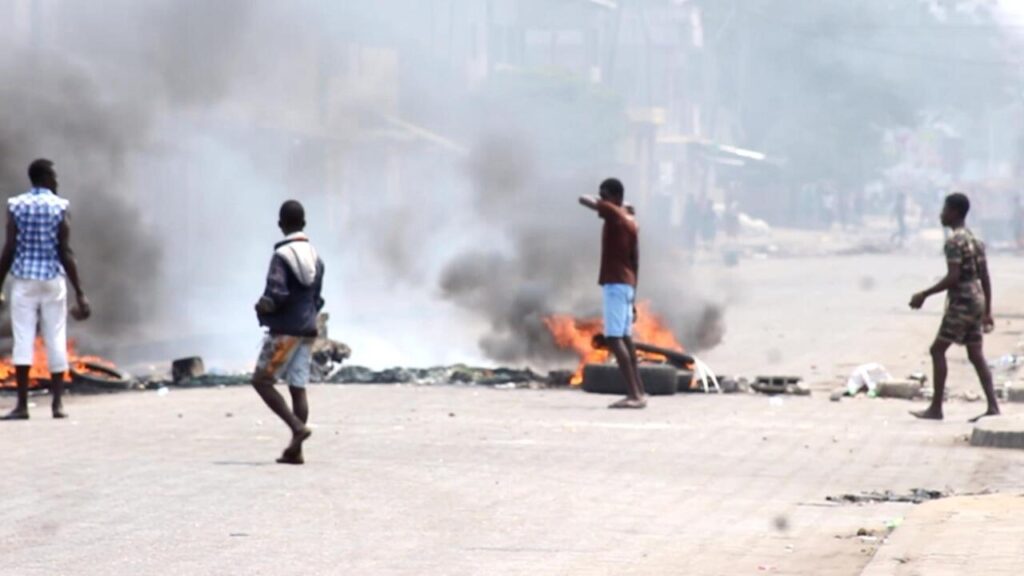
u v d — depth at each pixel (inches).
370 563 703.7
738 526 811.4
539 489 929.5
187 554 715.4
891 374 1809.8
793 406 1455.5
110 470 965.8
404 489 917.2
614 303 1422.2
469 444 1136.8
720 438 1200.2
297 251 1018.7
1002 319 2704.2
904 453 1121.4
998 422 1179.9
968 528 735.7
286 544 744.3
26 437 1130.0
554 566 702.5
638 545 756.0
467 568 696.4
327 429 1211.9
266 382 1012.5
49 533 760.3
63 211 1253.7
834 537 776.9
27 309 1251.8
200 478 940.6
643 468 1029.2
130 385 1529.3
